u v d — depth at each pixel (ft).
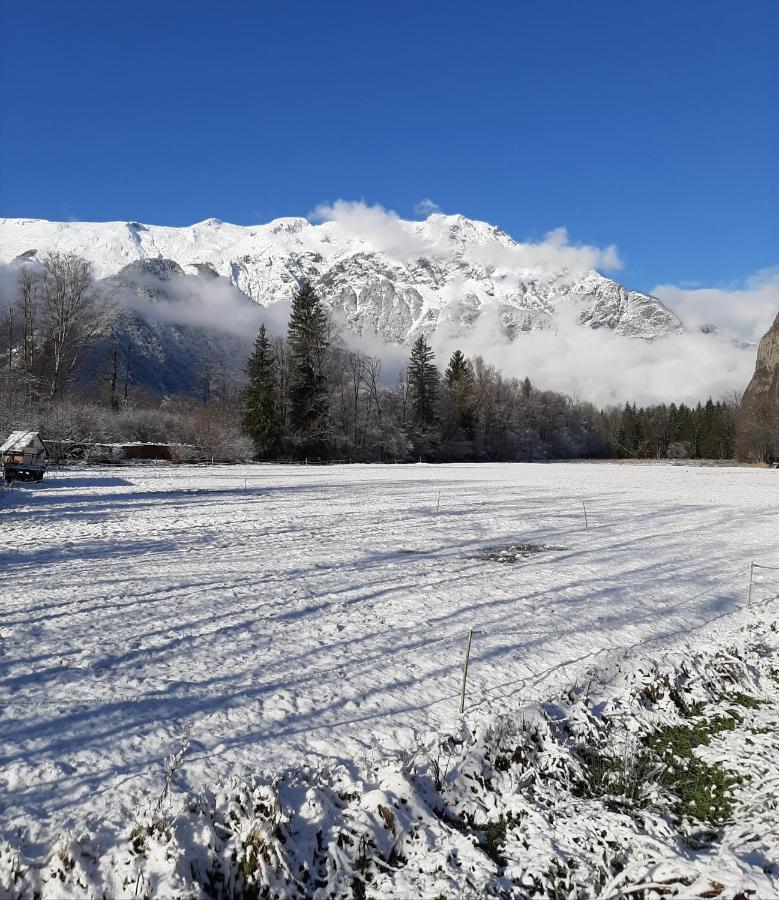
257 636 28.12
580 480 163.94
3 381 156.04
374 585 38.96
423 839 15.19
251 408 220.64
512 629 31.14
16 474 97.81
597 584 42.04
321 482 127.44
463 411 322.55
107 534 53.78
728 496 123.24
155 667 23.73
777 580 46.16
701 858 14.89
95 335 194.80
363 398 286.87
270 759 17.33
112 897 12.39
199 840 13.74
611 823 16.52
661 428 486.79
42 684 21.47
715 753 20.68
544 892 14.05
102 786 15.44
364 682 23.43
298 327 234.79
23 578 36.60
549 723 20.80
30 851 13.12
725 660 28.27
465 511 82.48
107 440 173.78
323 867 14.03
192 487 105.29
